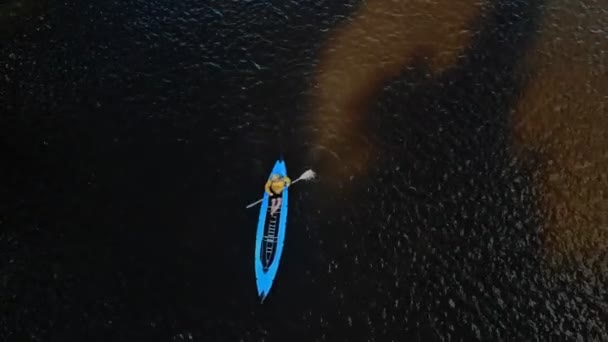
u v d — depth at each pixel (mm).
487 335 31312
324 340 30969
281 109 41062
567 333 31375
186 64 43625
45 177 37250
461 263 33875
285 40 45375
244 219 35406
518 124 40094
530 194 36625
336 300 32344
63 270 33219
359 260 33938
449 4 47844
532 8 47344
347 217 35719
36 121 40031
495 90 42031
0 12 46156
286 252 34156
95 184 36969
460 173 37750
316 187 36938
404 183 37281
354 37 45562
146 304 32062
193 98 41562
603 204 36062
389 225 35438
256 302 32156
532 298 32562
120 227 35062
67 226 35062
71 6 47438
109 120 40188
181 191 36688
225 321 31516
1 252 33812
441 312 32062
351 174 37688
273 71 43375
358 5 47906
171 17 46875
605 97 41375
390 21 46656
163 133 39594
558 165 37938
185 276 33125
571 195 36500
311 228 35188
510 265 33781
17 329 30953
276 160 38219
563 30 45688
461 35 45562
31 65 43281
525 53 44250
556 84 42281
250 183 37094
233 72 43250
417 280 33219
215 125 40062
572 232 34938
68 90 41812
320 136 39562
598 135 39312
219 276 33094
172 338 30922
